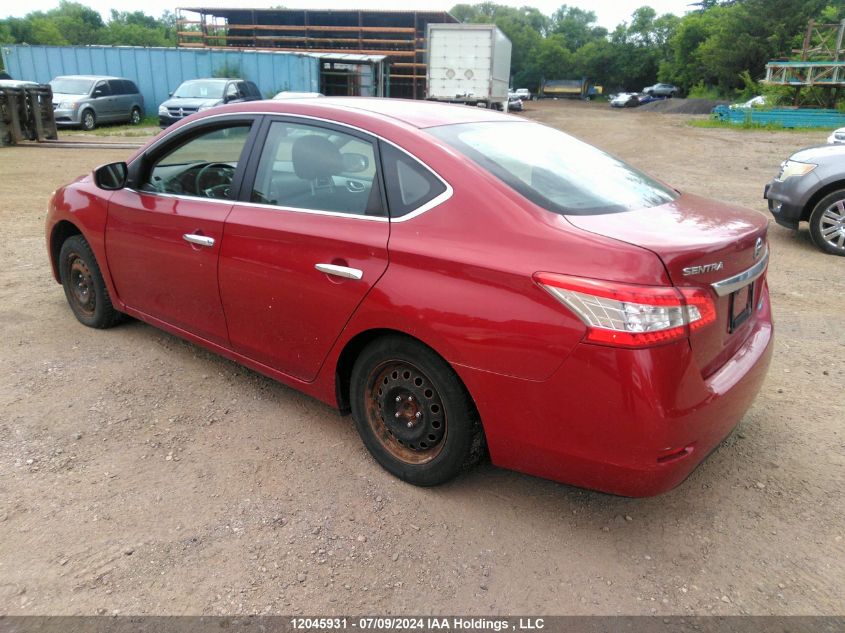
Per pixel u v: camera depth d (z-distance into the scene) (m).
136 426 3.44
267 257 3.22
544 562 2.57
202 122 3.71
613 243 2.32
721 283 2.45
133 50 26.91
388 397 2.96
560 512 2.87
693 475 3.16
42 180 11.44
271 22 39.59
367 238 2.85
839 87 30.77
